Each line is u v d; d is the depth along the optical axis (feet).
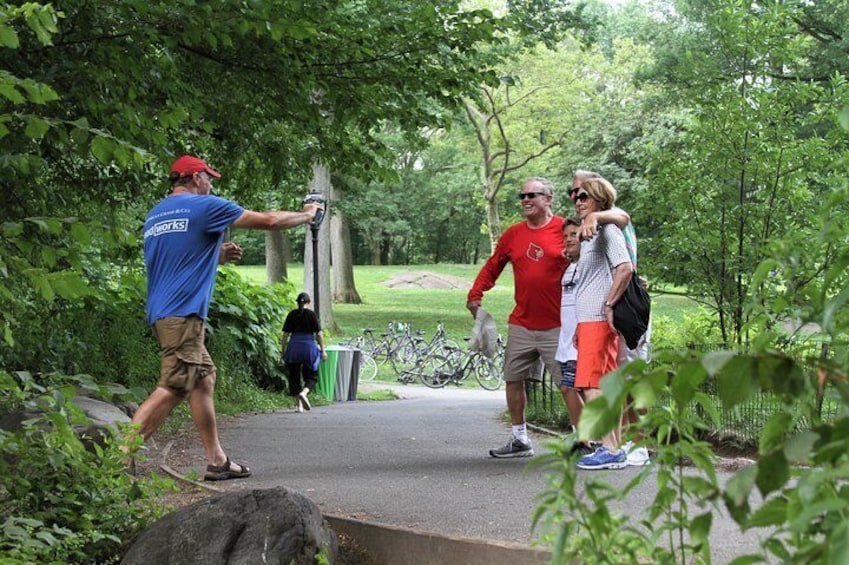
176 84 29.60
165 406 23.54
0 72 12.57
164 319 23.49
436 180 245.04
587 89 155.12
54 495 16.72
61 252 13.09
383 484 23.91
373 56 34.19
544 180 27.94
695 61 33.47
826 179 31.48
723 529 16.26
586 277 24.40
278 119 39.11
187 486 23.34
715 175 33.22
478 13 35.50
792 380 5.32
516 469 26.27
